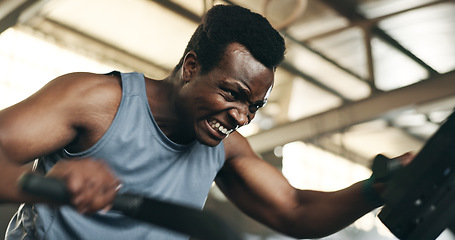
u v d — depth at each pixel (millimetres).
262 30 1030
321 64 6219
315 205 1175
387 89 6637
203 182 1157
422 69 6176
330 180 8109
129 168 1055
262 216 1233
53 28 5500
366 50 5855
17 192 766
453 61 5961
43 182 662
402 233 857
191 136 1099
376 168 1022
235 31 1024
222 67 1010
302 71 6391
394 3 5066
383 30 5539
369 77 6383
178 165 1118
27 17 4703
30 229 1080
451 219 851
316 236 1189
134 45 5840
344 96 6777
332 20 5410
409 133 7812
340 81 6512
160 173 1095
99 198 710
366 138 8141
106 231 1063
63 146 1009
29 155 937
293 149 7824
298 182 7723
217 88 1012
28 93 5523
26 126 933
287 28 5574
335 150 8211
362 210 1104
